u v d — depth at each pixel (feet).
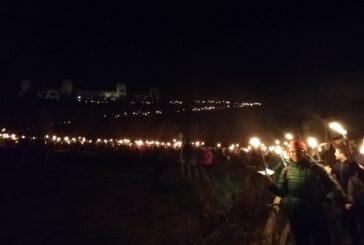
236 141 159.43
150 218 45.57
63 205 55.31
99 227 42.19
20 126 167.12
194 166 73.15
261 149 24.23
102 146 181.68
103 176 92.32
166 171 97.60
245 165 89.30
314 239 22.53
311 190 22.48
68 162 126.31
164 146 156.25
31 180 83.41
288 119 167.02
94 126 210.79
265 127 175.42
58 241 37.09
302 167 22.85
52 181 82.28
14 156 127.95
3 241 36.91
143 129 207.92
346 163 26.86
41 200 59.41
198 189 49.26
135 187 73.31
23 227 42.37
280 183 23.61
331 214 26.66
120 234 39.19
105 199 59.98
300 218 22.52
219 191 48.85
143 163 127.44
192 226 36.78
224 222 34.50
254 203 39.34
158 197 59.57
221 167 103.60
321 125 60.64
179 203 50.47
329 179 22.65
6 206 54.54
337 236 27.09
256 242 28.89
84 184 78.33
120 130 210.18
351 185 26.48
